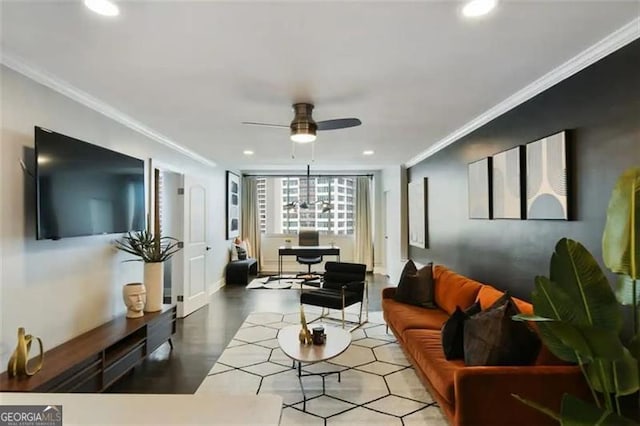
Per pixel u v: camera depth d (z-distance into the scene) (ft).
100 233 10.18
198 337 13.87
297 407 8.81
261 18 6.09
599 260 7.52
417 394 9.48
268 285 24.25
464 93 9.88
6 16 6.01
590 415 5.25
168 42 6.93
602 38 6.89
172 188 17.04
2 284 7.64
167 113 11.66
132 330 10.22
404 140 16.16
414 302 13.33
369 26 6.37
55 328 9.05
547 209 9.07
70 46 7.11
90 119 10.58
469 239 14.02
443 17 6.09
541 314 5.71
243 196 29.60
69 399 3.65
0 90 7.61
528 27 6.46
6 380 7.11
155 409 3.49
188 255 17.21
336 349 9.54
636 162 6.69
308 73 8.45
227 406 3.55
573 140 8.24
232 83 9.07
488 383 6.60
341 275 16.87
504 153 11.10
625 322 6.93
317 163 23.65
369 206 29.27
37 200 7.98
